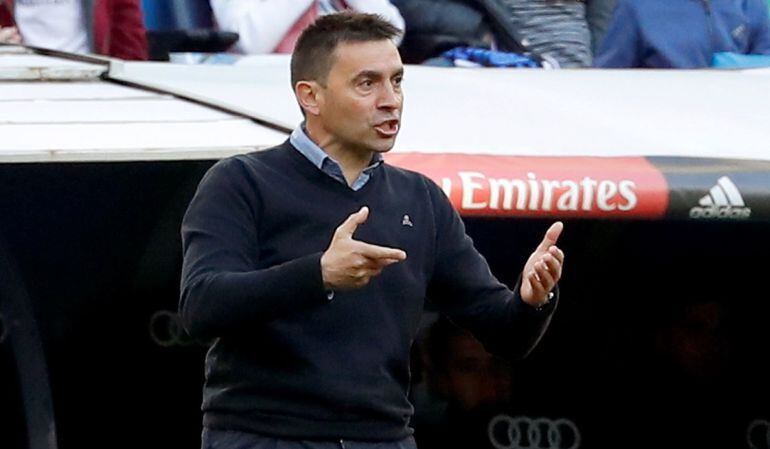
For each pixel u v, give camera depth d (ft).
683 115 58.95
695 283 64.44
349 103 43.80
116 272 62.28
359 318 43.70
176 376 63.21
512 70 67.77
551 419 64.13
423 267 45.03
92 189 60.95
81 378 62.75
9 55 63.57
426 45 74.08
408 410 45.21
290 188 43.93
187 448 63.57
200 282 42.09
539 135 55.26
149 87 58.44
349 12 45.01
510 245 63.57
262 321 41.83
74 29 72.54
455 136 54.54
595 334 64.49
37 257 61.46
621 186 51.44
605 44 77.36
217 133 51.11
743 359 64.69
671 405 64.90
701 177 51.96
